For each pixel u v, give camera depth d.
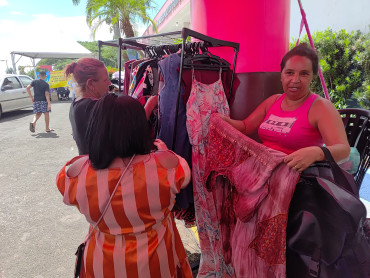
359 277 1.18
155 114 1.98
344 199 1.15
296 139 1.48
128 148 1.07
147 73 2.05
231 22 2.10
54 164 4.98
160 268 1.15
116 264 1.11
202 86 1.79
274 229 1.27
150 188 1.07
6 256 2.49
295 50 1.46
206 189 1.68
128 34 13.81
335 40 4.56
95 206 1.08
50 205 3.46
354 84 4.41
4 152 5.79
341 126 1.37
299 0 2.51
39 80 7.42
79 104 1.78
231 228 1.62
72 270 2.30
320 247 1.21
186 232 2.79
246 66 2.13
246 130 1.84
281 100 1.65
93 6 13.00
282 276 1.26
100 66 1.87
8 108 10.15
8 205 3.46
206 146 1.83
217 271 1.76
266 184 1.29
